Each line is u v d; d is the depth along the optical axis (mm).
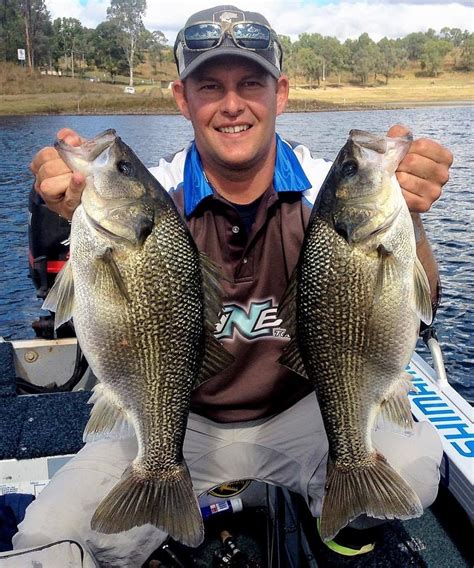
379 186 602
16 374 1149
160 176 810
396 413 625
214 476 803
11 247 3100
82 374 1114
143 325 605
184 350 619
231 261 749
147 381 617
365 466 619
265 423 789
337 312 613
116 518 595
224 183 765
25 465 874
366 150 605
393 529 831
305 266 624
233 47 711
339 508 608
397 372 623
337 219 609
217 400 769
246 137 735
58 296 620
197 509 604
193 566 805
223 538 819
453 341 1916
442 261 2711
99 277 598
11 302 2420
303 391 791
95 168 598
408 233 607
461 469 775
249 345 757
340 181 612
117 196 598
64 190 616
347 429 626
